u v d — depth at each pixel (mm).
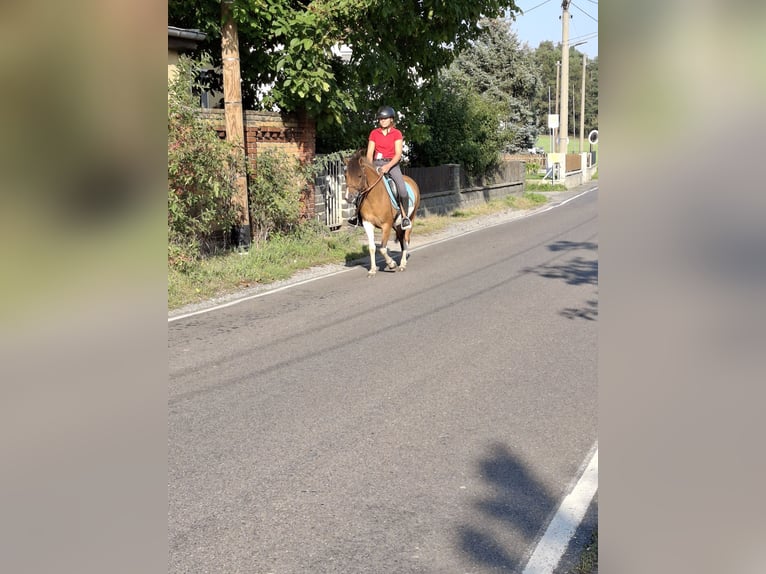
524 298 9531
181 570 3305
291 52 13070
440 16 14344
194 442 4836
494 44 44500
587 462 4422
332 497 4020
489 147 24031
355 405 5516
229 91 12219
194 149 10609
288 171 13281
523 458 4496
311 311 8977
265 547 3502
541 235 16469
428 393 5770
